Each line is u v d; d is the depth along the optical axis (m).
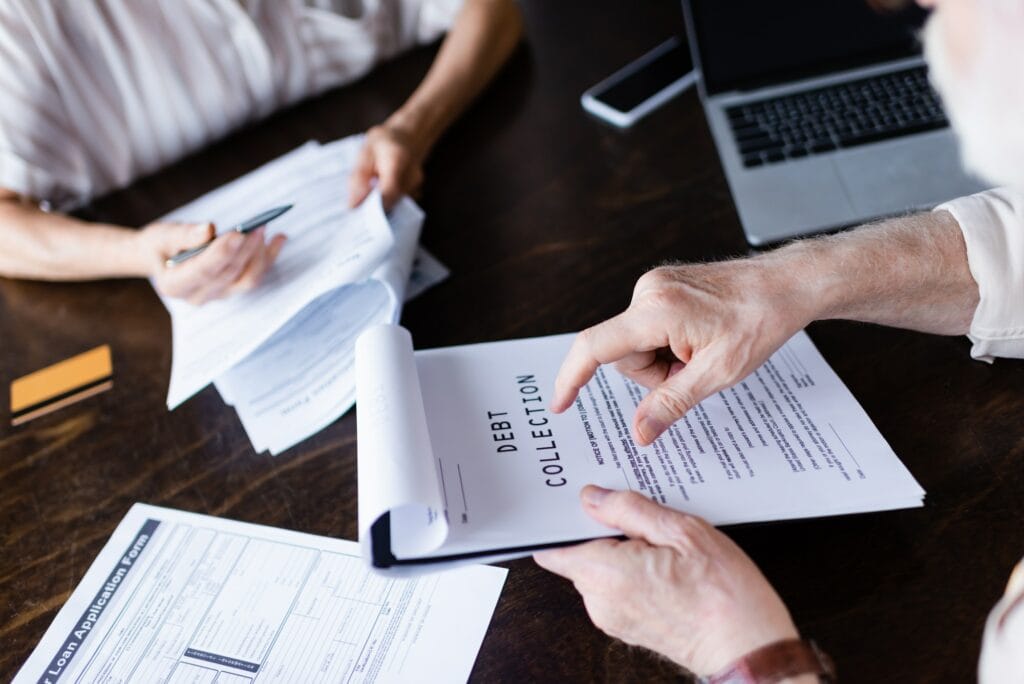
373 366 0.65
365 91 1.23
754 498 0.58
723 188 0.94
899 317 0.70
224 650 0.61
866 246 0.67
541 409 0.67
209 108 1.19
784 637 0.50
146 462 0.77
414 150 1.02
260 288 0.87
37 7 1.04
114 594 0.66
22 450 0.80
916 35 0.94
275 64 1.20
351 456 0.74
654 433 0.61
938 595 0.56
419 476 0.56
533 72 1.18
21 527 0.73
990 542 0.58
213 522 0.70
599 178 0.99
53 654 0.63
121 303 0.96
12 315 0.97
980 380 0.69
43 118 1.08
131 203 1.11
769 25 0.97
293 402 0.78
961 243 0.68
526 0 1.34
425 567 0.54
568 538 0.56
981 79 0.39
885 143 0.90
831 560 0.59
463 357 0.72
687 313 0.63
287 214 0.96
